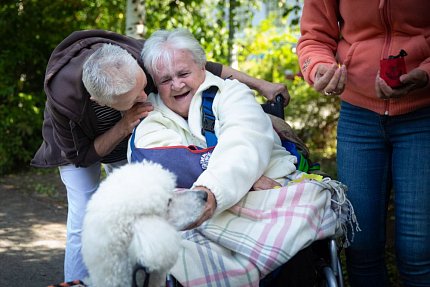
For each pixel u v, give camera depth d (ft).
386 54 9.73
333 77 9.60
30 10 29.43
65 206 22.18
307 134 28.27
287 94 11.63
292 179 9.69
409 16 9.50
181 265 8.20
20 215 20.92
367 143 10.38
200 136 9.77
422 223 9.89
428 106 9.73
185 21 29.40
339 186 9.45
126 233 7.43
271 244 8.38
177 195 8.10
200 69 10.07
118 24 31.12
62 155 10.89
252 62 35.58
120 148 11.30
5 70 28.50
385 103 9.91
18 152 27.76
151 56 9.91
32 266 16.15
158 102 10.25
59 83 9.78
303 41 10.81
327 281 8.75
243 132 9.20
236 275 8.25
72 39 10.36
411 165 9.89
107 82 8.98
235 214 8.84
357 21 9.97
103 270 7.63
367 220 10.46
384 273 10.88
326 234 8.81
